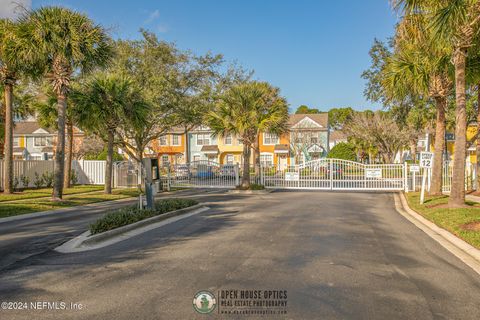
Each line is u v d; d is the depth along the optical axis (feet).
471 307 14.30
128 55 74.38
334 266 19.45
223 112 71.26
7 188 57.16
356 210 43.06
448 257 21.66
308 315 13.41
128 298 15.01
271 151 155.43
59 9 46.93
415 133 114.73
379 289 16.12
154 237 27.09
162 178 77.41
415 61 45.98
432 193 52.65
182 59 78.28
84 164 89.86
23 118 83.30
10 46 47.60
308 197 60.13
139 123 62.80
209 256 21.44
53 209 44.47
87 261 20.63
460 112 37.37
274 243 24.89
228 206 46.96
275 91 80.07
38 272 18.67
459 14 30.37
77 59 47.75
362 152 161.07
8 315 13.50
